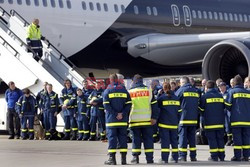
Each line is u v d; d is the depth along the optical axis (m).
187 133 33.28
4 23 48.53
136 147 31.47
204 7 64.19
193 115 32.91
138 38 57.38
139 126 31.23
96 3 54.84
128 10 57.00
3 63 46.97
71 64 52.03
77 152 36.44
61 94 46.16
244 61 53.69
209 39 56.97
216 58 52.56
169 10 60.50
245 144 33.03
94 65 55.72
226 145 42.25
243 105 32.72
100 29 54.94
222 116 33.06
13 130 47.53
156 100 31.39
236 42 50.59
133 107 31.30
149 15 58.56
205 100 32.94
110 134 30.64
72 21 53.00
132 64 58.09
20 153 35.69
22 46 48.09
